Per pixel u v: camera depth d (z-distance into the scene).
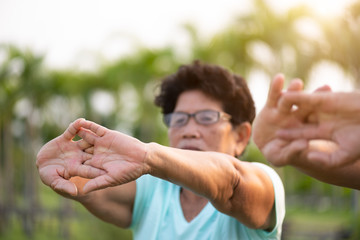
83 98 20.16
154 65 19.17
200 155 1.22
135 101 20.31
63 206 18.59
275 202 1.41
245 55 16.03
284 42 15.00
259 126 1.03
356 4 12.20
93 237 11.88
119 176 1.05
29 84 18.62
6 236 15.84
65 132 1.11
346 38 13.41
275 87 0.98
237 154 1.92
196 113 1.82
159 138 20.75
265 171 1.45
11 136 21.05
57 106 20.36
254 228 1.43
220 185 1.21
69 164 1.12
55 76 19.89
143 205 1.76
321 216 23.16
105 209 1.68
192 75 1.85
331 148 1.03
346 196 26.89
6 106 18.97
